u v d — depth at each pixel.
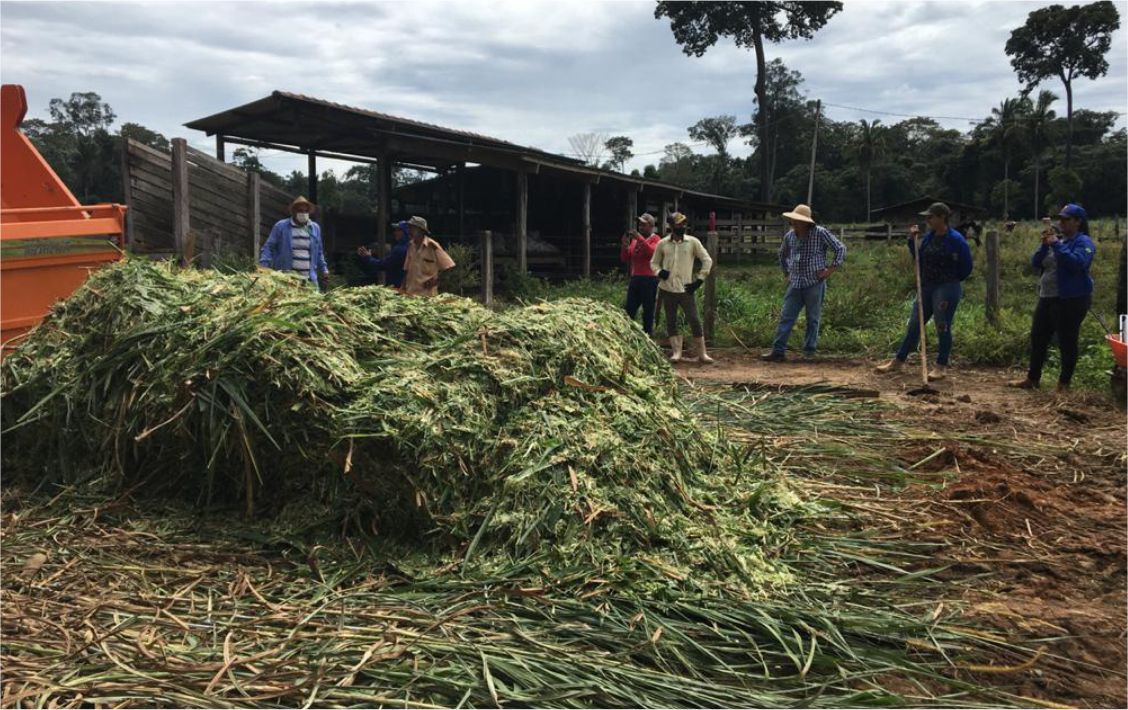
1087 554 3.83
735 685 2.64
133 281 4.52
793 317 9.60
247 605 3.07
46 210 5.79
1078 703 2.62
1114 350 6.93
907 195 74.75
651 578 3.18
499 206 22.94
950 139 87.94
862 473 4.96
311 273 7.75
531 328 4.20
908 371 8.87
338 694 2.44
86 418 4.16
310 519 3.65
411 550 3.49
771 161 84.38
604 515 3.40
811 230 9.42
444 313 4.62
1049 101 71.56
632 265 9.64
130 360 4.12
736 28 64.62
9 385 4.41
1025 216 73.31
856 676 2.67
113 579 3.33
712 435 4.91
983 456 5.30
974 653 2.89
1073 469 5.19
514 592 3.06
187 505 3.97
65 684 2.48
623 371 4.34
